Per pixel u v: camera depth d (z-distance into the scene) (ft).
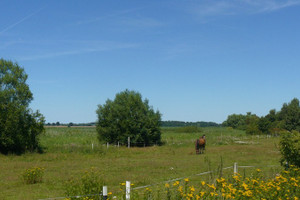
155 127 143.13
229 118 442.91
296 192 31.60
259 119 227.20
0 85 105.19
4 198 41.98
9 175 61.41
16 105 103.30
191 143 151.33
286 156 49.44
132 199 29.04
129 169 68.74
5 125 99.30
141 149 120.57
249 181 33.32
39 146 111.65
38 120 108.27
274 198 29.35
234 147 126.82
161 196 31.35
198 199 27.25
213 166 70.74
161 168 70.13
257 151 110.01
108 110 140.36
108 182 51.42
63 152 105.09
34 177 53.78
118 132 137.69
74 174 61.62
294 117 251.60
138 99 141.59
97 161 83.82
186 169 67.51
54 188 48.52
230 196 27.53
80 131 257.55
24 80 109.19
